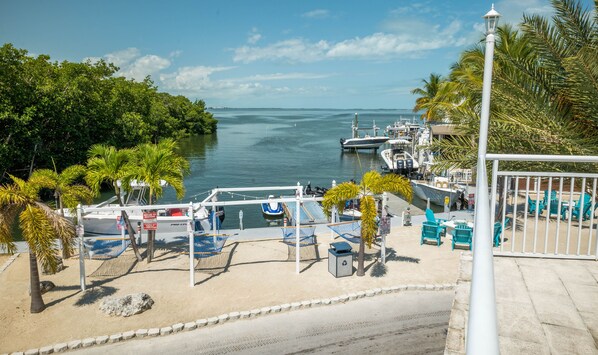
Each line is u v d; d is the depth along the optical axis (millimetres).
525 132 10977
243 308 11305
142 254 15727
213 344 9695
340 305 11539
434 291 12352
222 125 180000
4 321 10633
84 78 43969
